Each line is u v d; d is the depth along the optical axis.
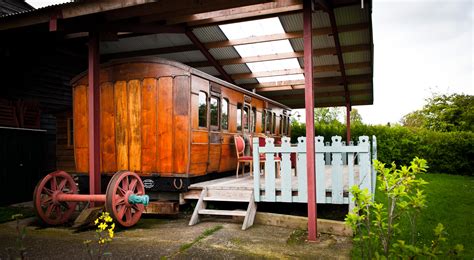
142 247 4.47
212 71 10.80
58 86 9.59
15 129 8.12
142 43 9.01
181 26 7.83
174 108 6.46
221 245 4.50
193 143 6.52
